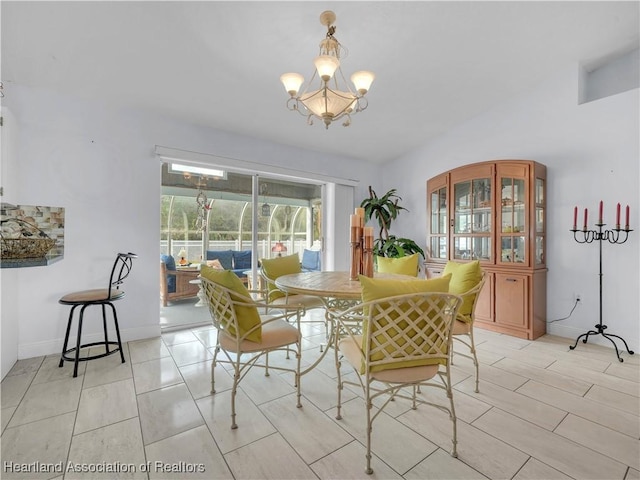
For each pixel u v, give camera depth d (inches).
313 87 108.6
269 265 111.2
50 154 95.2
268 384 79.8
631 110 102.7
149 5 71.8
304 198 163.2
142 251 110.8
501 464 52.1
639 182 101.3
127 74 93.0
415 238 170.4
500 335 118.2
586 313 112.4
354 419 64.9
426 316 51.6
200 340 110.8
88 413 65.7
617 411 67.6
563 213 117.4
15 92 90.4
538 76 118.0
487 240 126.5
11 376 81.7
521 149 127.3
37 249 66.4
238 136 133.6
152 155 112.9
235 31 81.1
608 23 93.6
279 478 49.3
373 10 79.6
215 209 136.0
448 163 152.3
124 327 108.3
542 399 72.7
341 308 95.3
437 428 61.9
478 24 88.6
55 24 74.0
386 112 132.6
